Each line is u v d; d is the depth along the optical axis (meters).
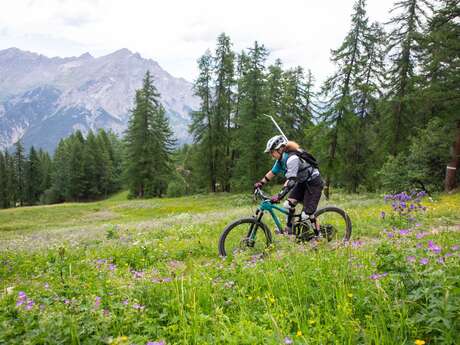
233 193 41.19
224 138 41.84
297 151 5.39
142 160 49.88
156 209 37.81
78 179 77.00
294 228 5.68
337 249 4.41
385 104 27.06
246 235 5.81
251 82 34.50
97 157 80.12
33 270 6.26
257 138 34.69
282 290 3.43
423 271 2.90
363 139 29.97
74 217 37.19
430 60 20.47
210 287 3.66
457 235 5.72
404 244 4.33
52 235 17.03
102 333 2.59
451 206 11.87
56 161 87.44
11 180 84.00
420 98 20.16
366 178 30.08
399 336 2.29
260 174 35.09
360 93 28.36
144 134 50.31
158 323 2.99
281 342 2.25
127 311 2.99
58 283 4.42
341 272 3.44
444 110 21.50
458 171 21.48
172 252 6.86
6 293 3.81
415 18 23.62
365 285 3.12
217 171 42.97
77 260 6.58
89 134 81.81
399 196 7.72
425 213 9.33
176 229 10.76
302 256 4.35
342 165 27.22
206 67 40.66
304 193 5.62
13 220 35.84
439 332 2.31
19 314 2.89
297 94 41.97
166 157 54.09
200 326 2.75
